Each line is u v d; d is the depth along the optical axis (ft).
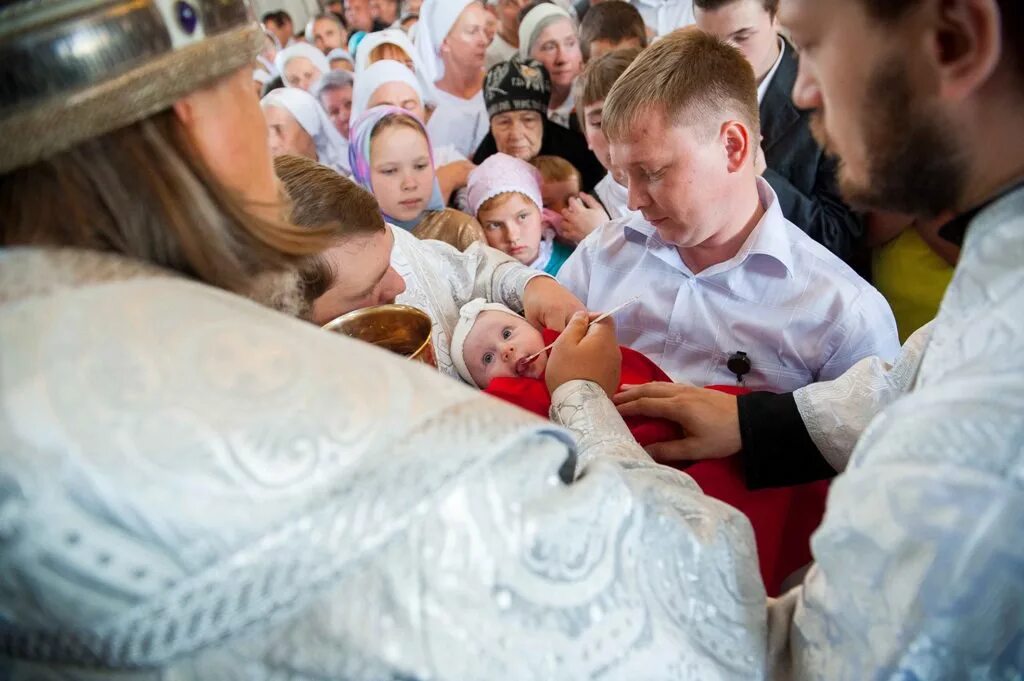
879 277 4.63
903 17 1.21
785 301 3.73
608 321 2.94
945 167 1.31
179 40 1.26
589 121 4.69
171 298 1.15
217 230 1.39
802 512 3.05
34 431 0.99
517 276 4.48
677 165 3.34
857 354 3.63
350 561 1.04
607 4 4.77
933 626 1.23
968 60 1.19
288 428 1.05
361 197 3.51
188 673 1.08
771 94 4.33
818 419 2.76
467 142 5.31
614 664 1.25
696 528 1.56
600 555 1.27
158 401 1.03
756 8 4.13
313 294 3.16
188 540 0.99
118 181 1.27
